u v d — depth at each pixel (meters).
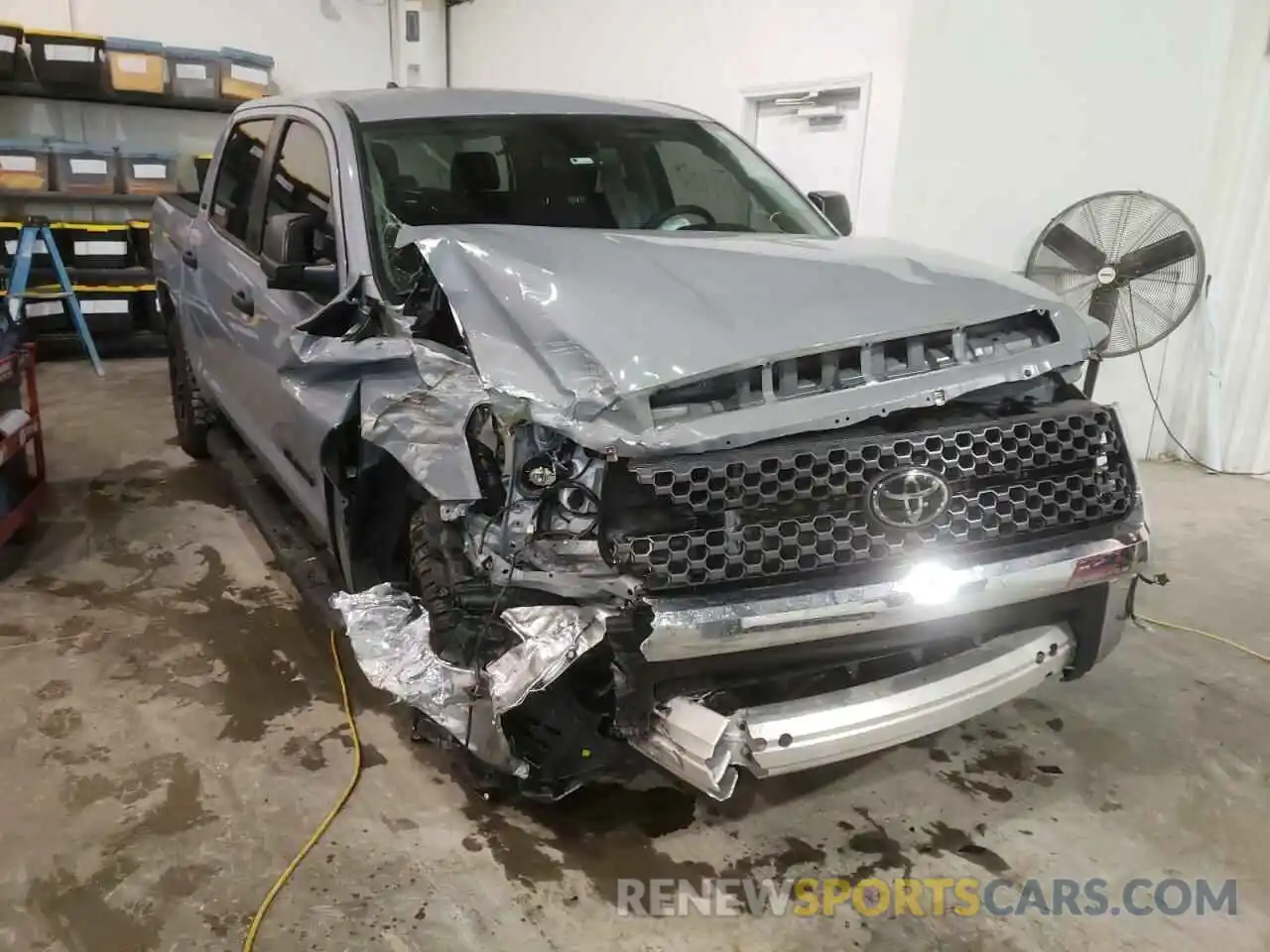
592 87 6.98
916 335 2.26
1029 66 5.02
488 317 2.20
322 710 2.93
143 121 8.02
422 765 2.68
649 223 3.17
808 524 2.08
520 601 2.03
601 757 2.11
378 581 2.75
